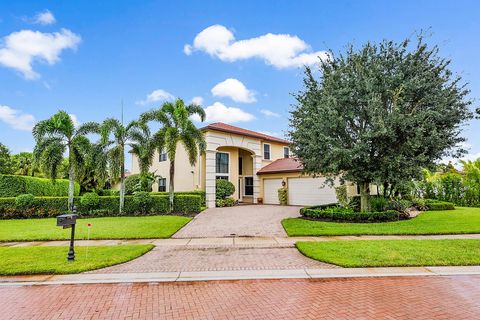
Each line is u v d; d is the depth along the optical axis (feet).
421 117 37.09
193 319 13.73
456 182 67.82
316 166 45.11
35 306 15.58
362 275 20.06
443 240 29.55
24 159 105.81
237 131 77.36
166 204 57.16
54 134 54.08
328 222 42.63
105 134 53.93
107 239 33.83
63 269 21.57
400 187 43.98
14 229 39.75
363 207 47.09
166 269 22.08
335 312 14.25
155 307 15.25
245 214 55.47
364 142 39.45
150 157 57.21
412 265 21.85
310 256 24.68
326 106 40.50
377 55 43.83
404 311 14.26
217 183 73.67
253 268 22.07
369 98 39.58
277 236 34.68
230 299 16.25
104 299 16.49
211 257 25.49
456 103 41.55
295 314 14.08
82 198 54.19
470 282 18.45
